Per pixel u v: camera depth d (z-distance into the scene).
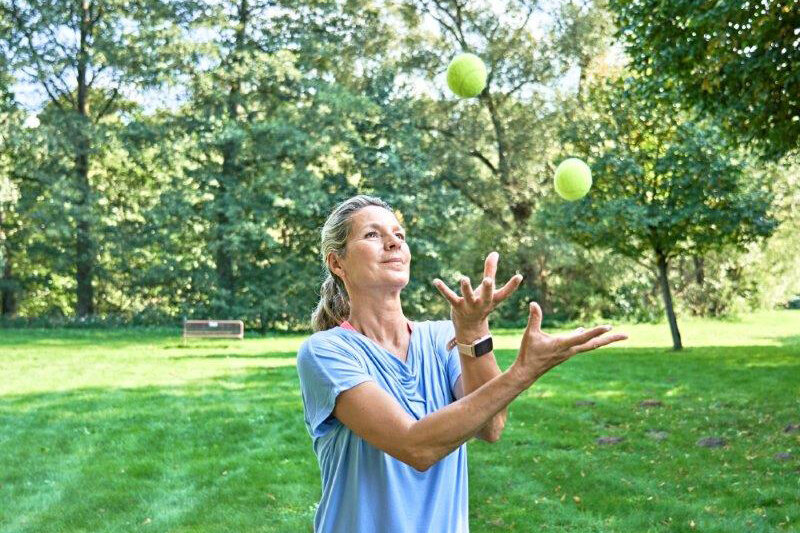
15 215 31.66
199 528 5.78
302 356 2.11
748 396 10.71
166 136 29.25
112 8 29.33
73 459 7.88
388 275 2.21
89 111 33.50
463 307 1.99
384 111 30.53
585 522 5.71
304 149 28.33
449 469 2.15
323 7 30.70
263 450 8.07
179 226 29.95
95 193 30.88
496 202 32.19
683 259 32.09
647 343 20.58
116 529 5.80
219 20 28.83
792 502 5.97
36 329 28.83
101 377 14.04
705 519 5.66
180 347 21.03
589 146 16.94
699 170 15.56
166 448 8.29
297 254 31.44
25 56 29.16
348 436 2.08
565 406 10.37
